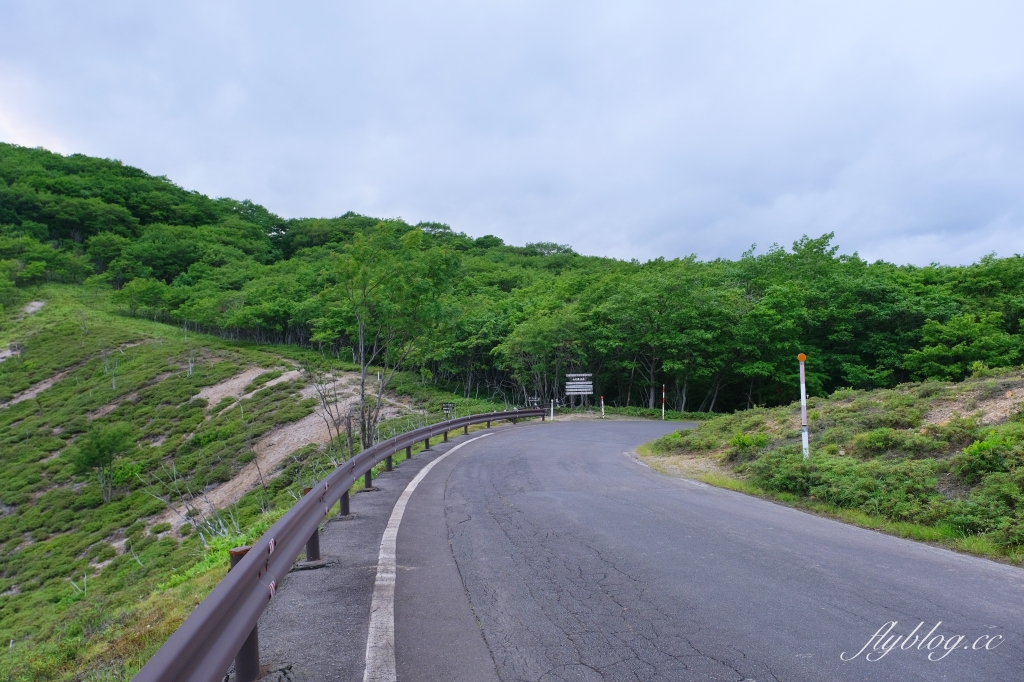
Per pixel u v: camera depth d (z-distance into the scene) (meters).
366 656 3.64
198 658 2.61
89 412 45.41
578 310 45.12
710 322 39.88
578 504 8.61
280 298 69.38
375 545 6.37
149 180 155.75
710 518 7.65
